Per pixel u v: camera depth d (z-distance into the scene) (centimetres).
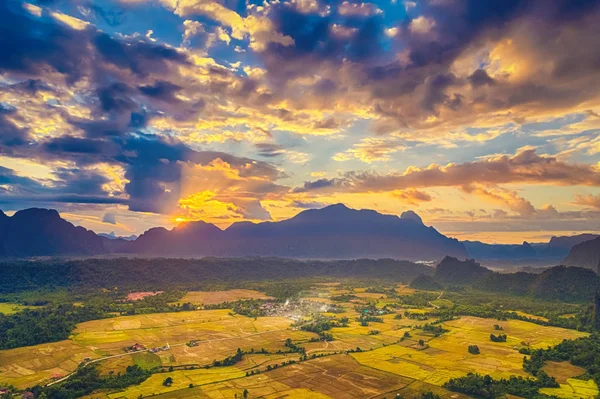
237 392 19150
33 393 19125
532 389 18738
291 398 18412
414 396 18625
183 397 18600
